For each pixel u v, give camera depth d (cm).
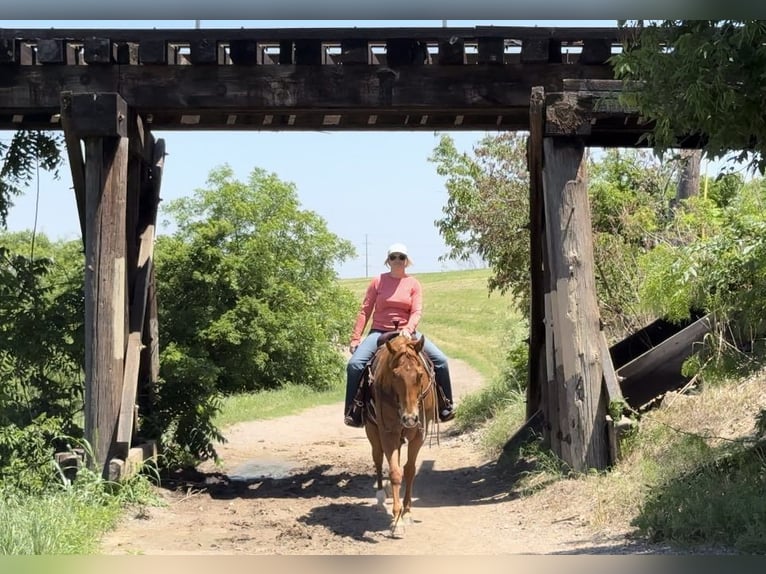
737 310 949
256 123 1248
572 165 1066
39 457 1009
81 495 920
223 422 1966
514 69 1092
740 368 980
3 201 1232
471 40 1102
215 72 1091
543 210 1146
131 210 1177
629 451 1021
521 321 2106
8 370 1176
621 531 810
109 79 1090
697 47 648
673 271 999
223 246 2662
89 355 1042
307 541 852
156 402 1252
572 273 1054
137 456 1073
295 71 1091
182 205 2714
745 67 661
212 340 2548
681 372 1041
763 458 851
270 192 2970
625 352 1286
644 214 1548
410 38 1077
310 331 2914
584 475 1019
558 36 1077
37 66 1088
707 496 776
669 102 703
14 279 1180
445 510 1030
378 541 853
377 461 1003
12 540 707
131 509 980
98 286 1045
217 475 1304
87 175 1058
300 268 2983
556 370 1091
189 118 1243
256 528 923
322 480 1266
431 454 1502
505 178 1795
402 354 860
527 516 948
